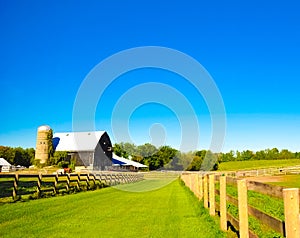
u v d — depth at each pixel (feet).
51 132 257.75
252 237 20.53
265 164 318.04
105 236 26.09
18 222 31.42
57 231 27.84
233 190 59.11
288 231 14.10
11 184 73.31
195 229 28.68
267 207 38.29
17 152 306.14
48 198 54.34
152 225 30.94
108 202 51.70
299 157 414.21
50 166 231.30
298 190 14.10
